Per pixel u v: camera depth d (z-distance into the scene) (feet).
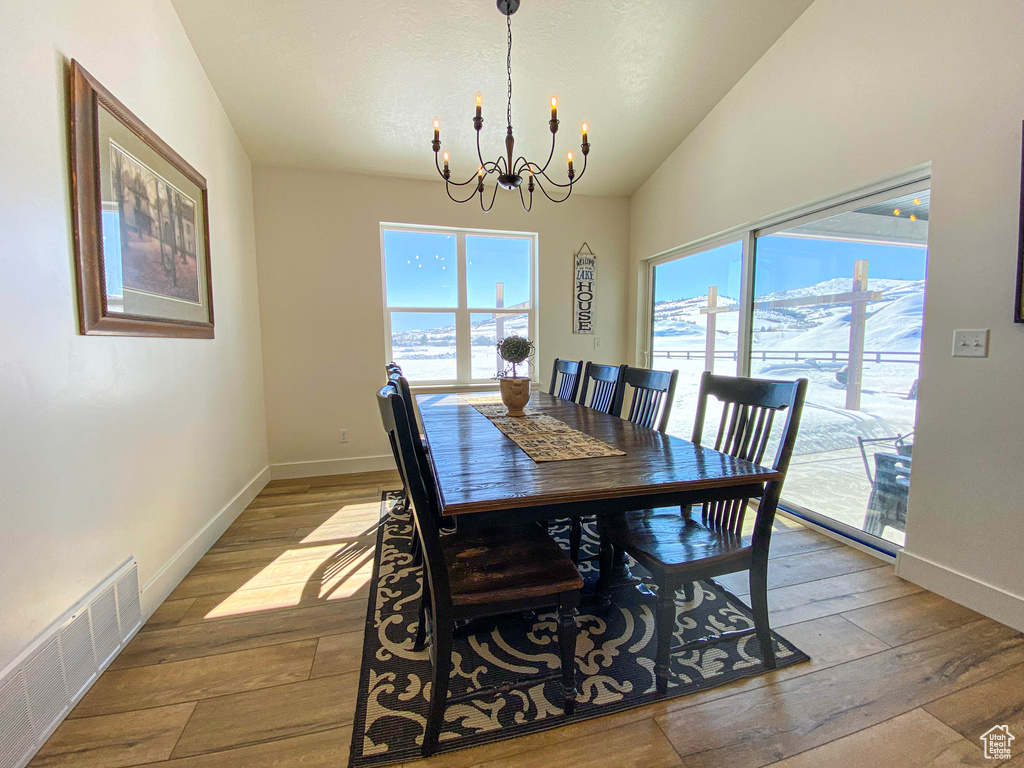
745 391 4.84
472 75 8.09
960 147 5.26
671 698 4.06
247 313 9.55
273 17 6.86
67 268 4.22
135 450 5.24
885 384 6.61
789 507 8.41
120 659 4.62
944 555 5.57
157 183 5.83
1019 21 4.69
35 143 3.87
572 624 3.78
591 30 7.30
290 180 10.38
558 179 11.76
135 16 5.56
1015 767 3.34
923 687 4.13
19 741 3.41
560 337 12.60
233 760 3.47
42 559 3.79
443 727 3.77
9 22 3.62
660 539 4.53
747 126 8.47
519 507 3.46
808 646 4.71
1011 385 4.90
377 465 11.51
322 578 6.27
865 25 6.27
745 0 6.97
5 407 3.48
